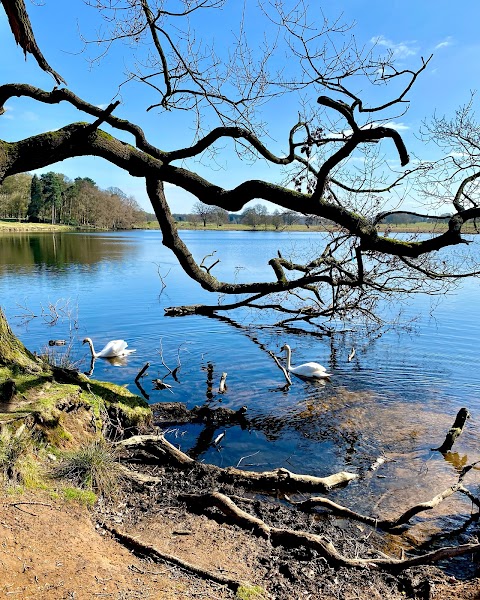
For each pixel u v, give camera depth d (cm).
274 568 452
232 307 1109
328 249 1023
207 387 1109
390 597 435
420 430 877
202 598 379
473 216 684
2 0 545
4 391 602
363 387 1121
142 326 1702
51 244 5781
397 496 654
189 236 9869
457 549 464
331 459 764
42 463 539
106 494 539
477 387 1116
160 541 470
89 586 369
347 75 605
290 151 745
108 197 10106
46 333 1573
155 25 680
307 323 1802
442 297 2370
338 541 532
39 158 644
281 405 1002
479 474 718
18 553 385
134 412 774
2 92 640
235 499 600
